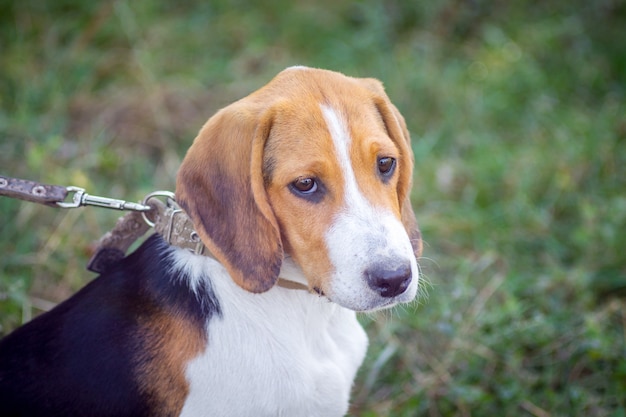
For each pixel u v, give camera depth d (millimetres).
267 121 3799
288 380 4008
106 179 7473
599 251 6738
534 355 5859
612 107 8758
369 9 9906
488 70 9297
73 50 8914
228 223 3822
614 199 7180
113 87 8641
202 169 3883
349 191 3738
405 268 3592
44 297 6223
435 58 9492
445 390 5578
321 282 3756
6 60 8719
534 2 10469
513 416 5418
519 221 7215
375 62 9219
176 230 4125
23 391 4172
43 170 7113
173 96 8562
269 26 9906
